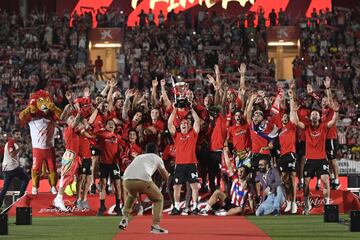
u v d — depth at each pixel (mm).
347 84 76938
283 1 87000
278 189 40094
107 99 42250
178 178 39562
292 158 40375
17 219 34062
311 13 86000
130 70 78312
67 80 75562
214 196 40031
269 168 40375
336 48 82000
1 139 58125
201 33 82688
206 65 79125
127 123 41938
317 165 40031
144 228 30969
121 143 40969
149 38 82062
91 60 82000
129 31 84312
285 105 45781
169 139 41594
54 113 42875
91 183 43625
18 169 43188
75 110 43188
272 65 79188
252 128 40531
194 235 27594
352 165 52625
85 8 87062
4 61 78375
